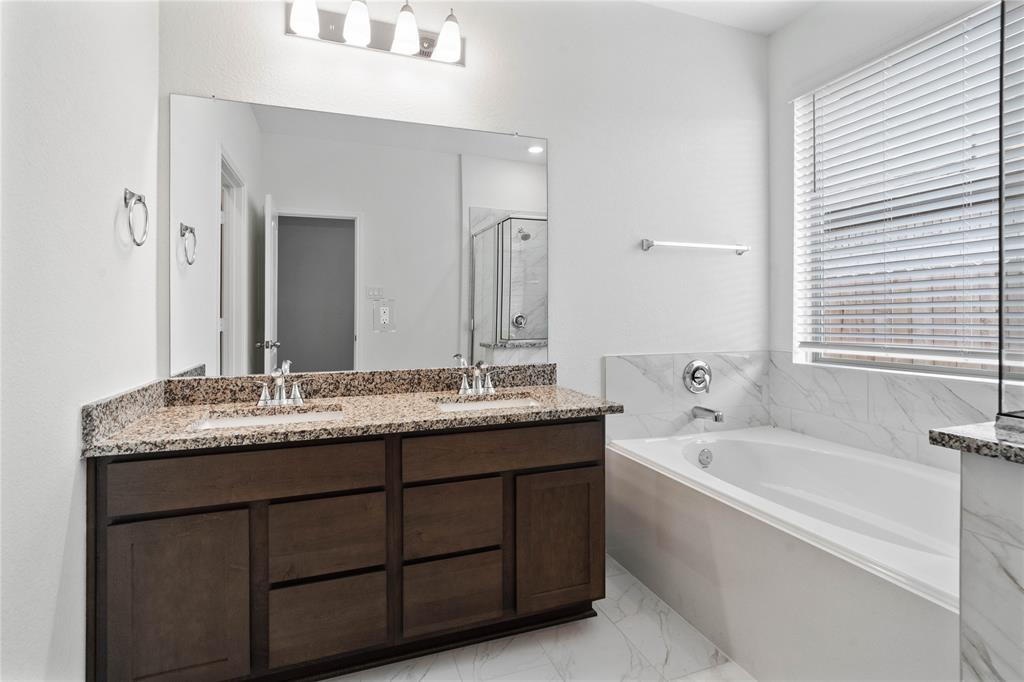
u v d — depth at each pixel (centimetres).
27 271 111
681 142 277
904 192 232
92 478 140
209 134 199
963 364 213
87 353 138
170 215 193
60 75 123
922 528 207
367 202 221
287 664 156
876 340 246
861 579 136
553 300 251
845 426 255
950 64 214
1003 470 93
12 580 106
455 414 179
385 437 168
